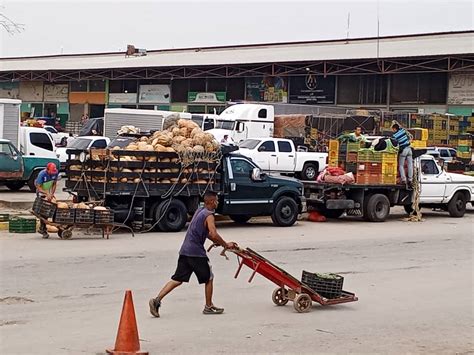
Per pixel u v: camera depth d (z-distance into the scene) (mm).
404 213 26859
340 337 9258
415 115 44562
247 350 8484
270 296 11609
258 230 20250
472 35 53188
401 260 15797
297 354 8398
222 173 19703
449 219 25156
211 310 10258
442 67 48812
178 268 10055
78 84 67250
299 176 36812
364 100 53031
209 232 10008
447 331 9734
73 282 12008
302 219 23578
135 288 11742
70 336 8766
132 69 61719
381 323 10094
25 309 10078
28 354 8008
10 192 28656
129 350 8055
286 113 44594
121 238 17328
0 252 14750
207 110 60125
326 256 15961
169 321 9789
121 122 36438
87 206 17031
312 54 54562
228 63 56469
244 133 40312
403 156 24047
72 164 18531
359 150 23172
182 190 18781
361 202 23328
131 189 18109
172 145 18766
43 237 16953
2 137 28297
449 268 14906
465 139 46219
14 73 68000
